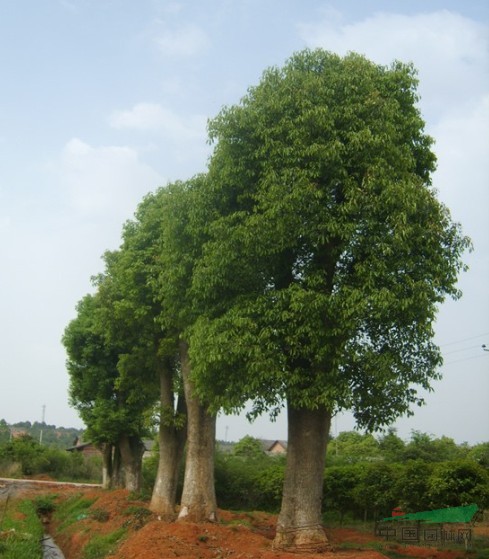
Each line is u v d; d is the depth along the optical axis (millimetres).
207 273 13852
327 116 13234
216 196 14602
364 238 12594
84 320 33719
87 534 20000
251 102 14352
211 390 14180
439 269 12938
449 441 43375
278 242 12938
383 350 12742
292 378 12570
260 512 29562
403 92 14562
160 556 13516
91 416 34750
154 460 39781
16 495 34719
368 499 23609
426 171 14844
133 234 23953
